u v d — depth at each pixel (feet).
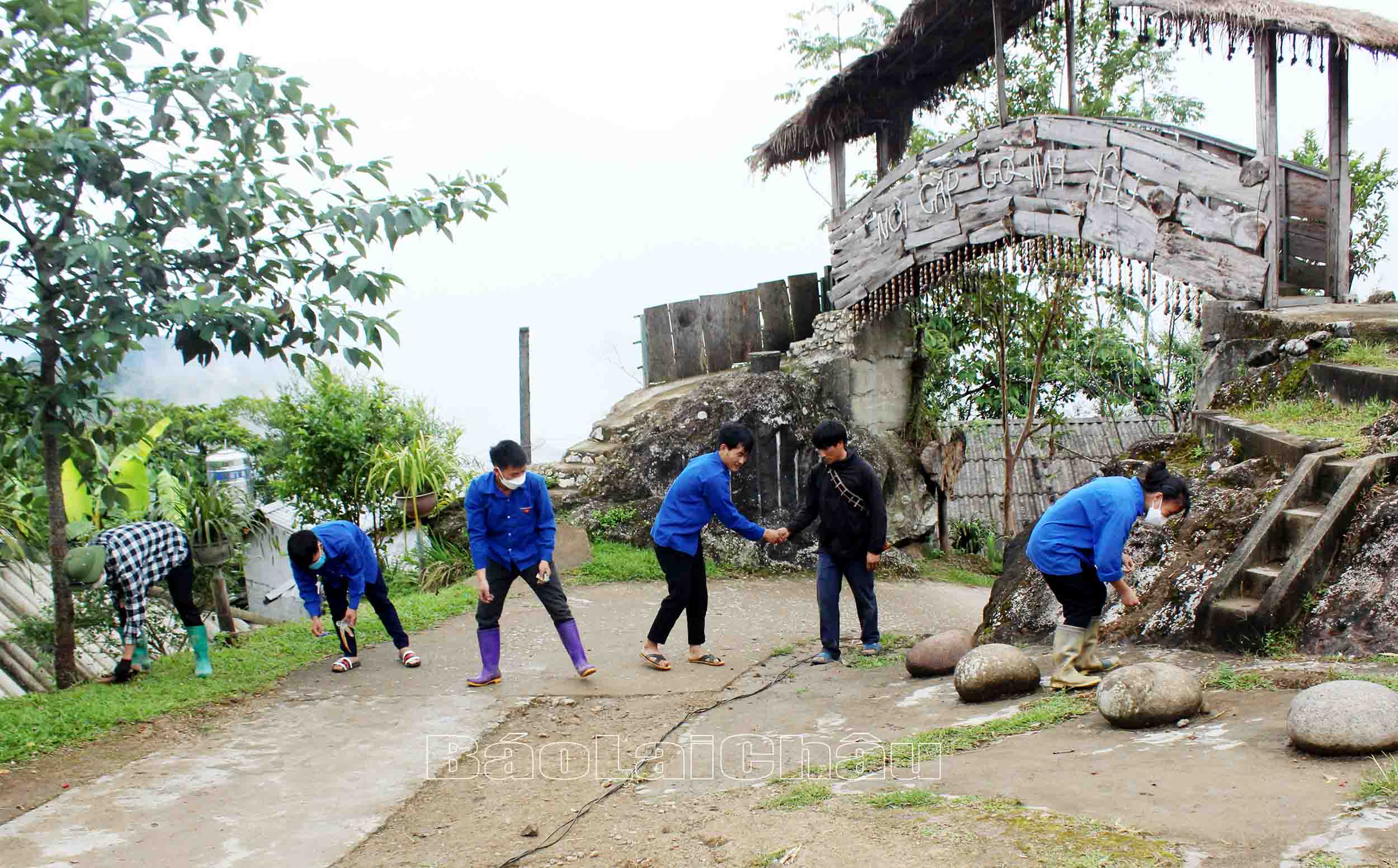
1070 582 17.28
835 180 45.42
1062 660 17.42
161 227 20.76
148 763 17.39
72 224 20.16
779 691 21.20
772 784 14.51
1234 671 15.88
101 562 21.88
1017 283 46.50
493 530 22.18
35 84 19.57
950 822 11.22
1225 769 11.80
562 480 42.50
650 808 14.39
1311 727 11.72
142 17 20.21
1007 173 36.14
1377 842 9.18
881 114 44.88
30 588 37.86
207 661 23.12
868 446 44.52
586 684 22.24
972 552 53.47
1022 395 58.70
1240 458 22.53
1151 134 31.30
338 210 20.29
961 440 50.83
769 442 39.96
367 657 24.90
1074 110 35.73
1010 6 36.68
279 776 16.72
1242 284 28.76
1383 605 16.16
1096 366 57.77
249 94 20.33
